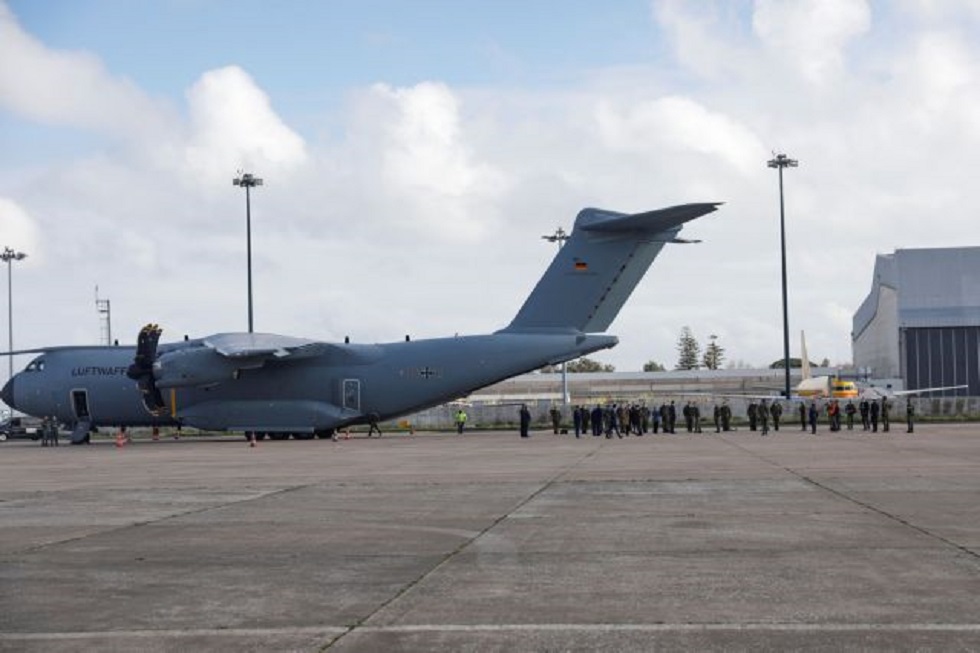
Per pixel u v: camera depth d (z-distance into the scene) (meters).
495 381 42.97
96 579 10.30
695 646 7.25
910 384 96.19
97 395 45.94
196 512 16.33
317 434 45.50
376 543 12.53
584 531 13.29
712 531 13.08
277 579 10.17
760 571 10.15
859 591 9.07
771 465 24.52
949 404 61.19
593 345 41.53
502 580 9.90
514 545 12.16
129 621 8.38
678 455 29.12
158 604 9.04
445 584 9.74
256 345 41.34
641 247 41.22
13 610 8.85
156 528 14.31
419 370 43.34
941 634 7.49
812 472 22.25
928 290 95.94
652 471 23.17
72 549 12.35
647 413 48.53
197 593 9.52
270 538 13.10
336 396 43.84
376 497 18.31
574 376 121.12
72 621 8.41
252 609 8.77
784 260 63.34
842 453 29.05
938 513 14.63
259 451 36.06
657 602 8.76
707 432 47.47
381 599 9.10
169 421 45.81
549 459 28.27
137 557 11.68
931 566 10.26
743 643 7.32
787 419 61.34
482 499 17.66
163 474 25.50
